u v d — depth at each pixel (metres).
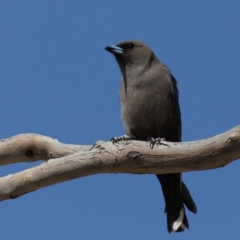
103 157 10.08
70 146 11.52
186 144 9.55
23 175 10.38
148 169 10.00
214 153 9.23
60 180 10.38
